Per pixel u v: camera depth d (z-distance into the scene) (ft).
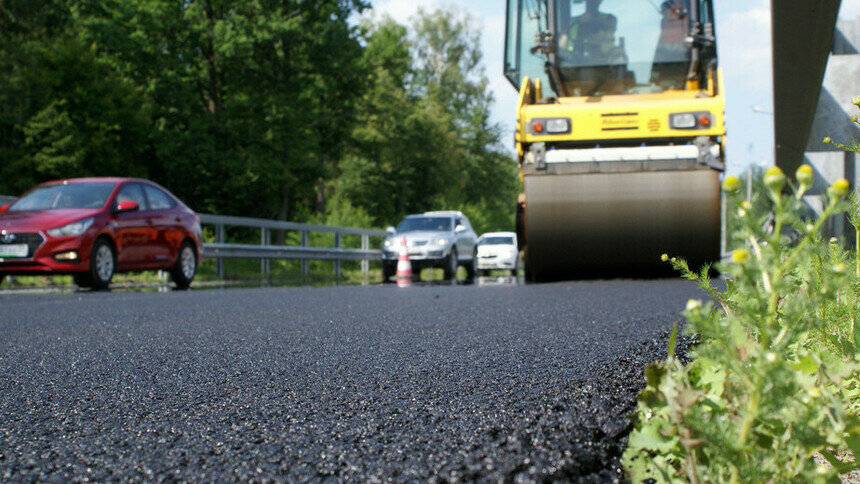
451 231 62.64
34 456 5.29
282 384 7.95
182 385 8.04
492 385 7.52
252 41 90.74
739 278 3.57
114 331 13.89
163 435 5.79
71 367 9.54
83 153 83.66
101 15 95.91
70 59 88.28
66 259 32.19
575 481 4.44
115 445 5.52
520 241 34.60
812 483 3.63
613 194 28.02
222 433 5.78
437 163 171.94
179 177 98.17
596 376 7.82
